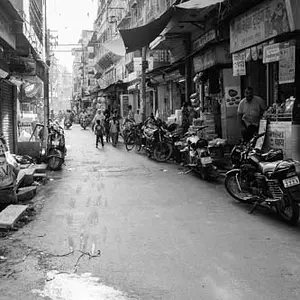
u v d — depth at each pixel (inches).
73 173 509.4
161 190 386.0
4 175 325.4
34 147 620.7
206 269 189.5
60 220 282.5
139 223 271.1
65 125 1813.5
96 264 197.8
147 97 1343.5
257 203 295.3
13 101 631.8
